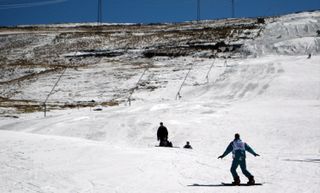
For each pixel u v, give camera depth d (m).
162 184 18.58
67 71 116.19
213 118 48.28
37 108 76.50
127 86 93.38
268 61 95.75
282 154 30.41
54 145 27.55
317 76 74.56
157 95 81.81
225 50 125.00
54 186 17.95
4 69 129.38
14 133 33.47
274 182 19.38
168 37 157.88
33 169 21.27
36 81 107.50
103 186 18.09
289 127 41.66
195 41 142.50
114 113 55.88
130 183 18.72
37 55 149.50
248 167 24.05
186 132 42.06
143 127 45.72
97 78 104.06
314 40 119.00
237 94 69.31
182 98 75.56
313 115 47.97
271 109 53.19
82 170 21.16
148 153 25.86
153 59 124.62
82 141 29.72
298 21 149.00
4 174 20.11
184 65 110.44
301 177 20.66
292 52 114.12
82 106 76.50
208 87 78.75
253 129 41.66
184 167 22.55
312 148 33.53
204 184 18.81
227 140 38.09
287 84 69.31
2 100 89.62
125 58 130.25
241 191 17.22
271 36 135.25
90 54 139.25
